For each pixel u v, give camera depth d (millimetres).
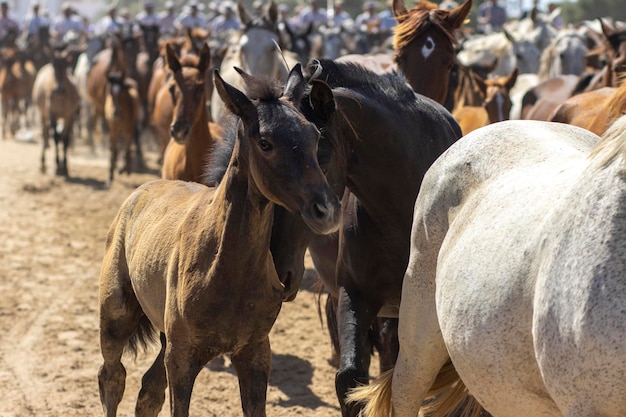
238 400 6996
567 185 3605
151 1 30891
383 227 5375
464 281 3863
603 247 3197
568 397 3287
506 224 3795
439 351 4441
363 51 25656
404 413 4609
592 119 8031
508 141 4305
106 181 17812
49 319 9031
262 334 4816
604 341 3119
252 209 4480
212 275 4578
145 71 20047
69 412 6629
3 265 11133
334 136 4883
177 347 4766
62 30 32562
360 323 5359
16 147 23438
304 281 11055
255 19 12898
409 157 5387
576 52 16594
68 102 18266
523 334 3543
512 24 25219
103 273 5699
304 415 6680
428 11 7562
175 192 5516
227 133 5070
